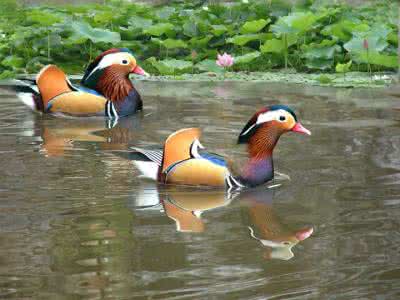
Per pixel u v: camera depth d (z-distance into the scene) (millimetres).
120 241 8586
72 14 25500
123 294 7207
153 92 18203
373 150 12391
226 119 14930
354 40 20484
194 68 21359
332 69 20875
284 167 11570
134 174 11273
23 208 9703
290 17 21359
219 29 22703
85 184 10734
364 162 11727
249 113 15477
